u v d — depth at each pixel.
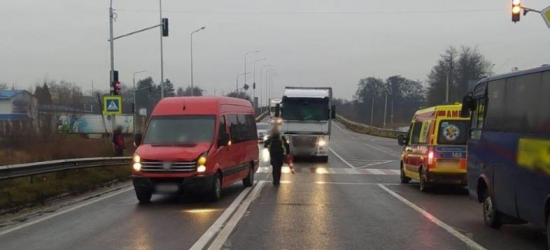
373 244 8.70
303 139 28.50
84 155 23.31
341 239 9.08
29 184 14.33
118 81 28.83
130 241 8.93
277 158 17.50
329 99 28.83
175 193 12.96
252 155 17.70
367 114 103.75
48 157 22.22
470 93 11.33
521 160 8.66
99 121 55.03
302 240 8.98
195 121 14.39
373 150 41.19
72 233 9.70
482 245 8.66
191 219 11.07
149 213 11.93
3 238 9.30
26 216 11.69
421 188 16.31
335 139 60.53
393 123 93.44
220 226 10.23
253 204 13.21
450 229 10.07
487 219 10.30
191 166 12.99
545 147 7.82
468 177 11.41
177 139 14.04
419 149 16.75
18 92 75.69
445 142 15.57
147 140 14.19
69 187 15.45
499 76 9.80
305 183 18.48
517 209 8.87
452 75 64.50
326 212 12.02
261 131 48.62
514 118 9.02
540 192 7.97
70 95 73.62
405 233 9.66
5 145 28.11
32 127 32.28
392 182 19.28
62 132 34.19
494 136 9.88
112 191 16.61
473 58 64.75
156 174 12.99
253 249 8.30
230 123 15.42
